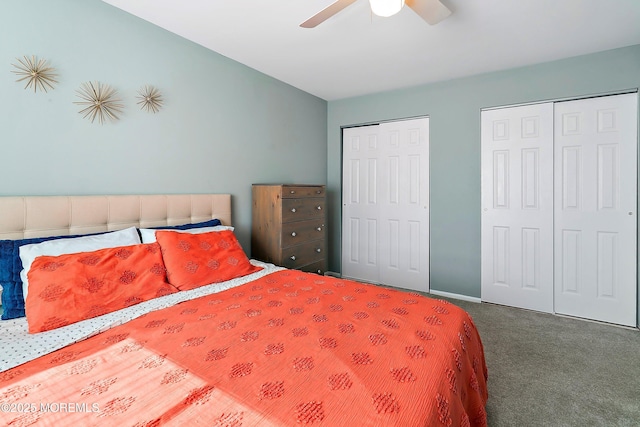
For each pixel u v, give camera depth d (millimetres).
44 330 1229
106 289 1451
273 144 3174
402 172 3549
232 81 2705
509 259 2979
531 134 2834
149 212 2072
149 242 1874
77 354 1071
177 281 1743
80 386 883
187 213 2316
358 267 3943
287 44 2406
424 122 3387
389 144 3627
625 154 2498
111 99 1909
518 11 1935
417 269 3484
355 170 3930
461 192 3184
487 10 1923
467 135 3121
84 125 1803
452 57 2631
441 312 1445
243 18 2039
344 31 2201
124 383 897
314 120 3795
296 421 746
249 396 840
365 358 1043
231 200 2727
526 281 2910
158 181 2184
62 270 1379
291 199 2850
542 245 2830
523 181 2887
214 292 1724
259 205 2850
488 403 1610
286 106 3332
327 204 4121
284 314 1415
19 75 1555
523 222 2902
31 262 1391
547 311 2830
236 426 728
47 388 874
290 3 1869
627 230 2514
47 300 1282
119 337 1194
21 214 1536
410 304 1540
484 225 3082
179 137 2309
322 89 3523
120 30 1942
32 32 1589
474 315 2781
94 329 1243
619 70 2447
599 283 2627
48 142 1664
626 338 2320
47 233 1623
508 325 2566
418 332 1237
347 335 1209
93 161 1846
